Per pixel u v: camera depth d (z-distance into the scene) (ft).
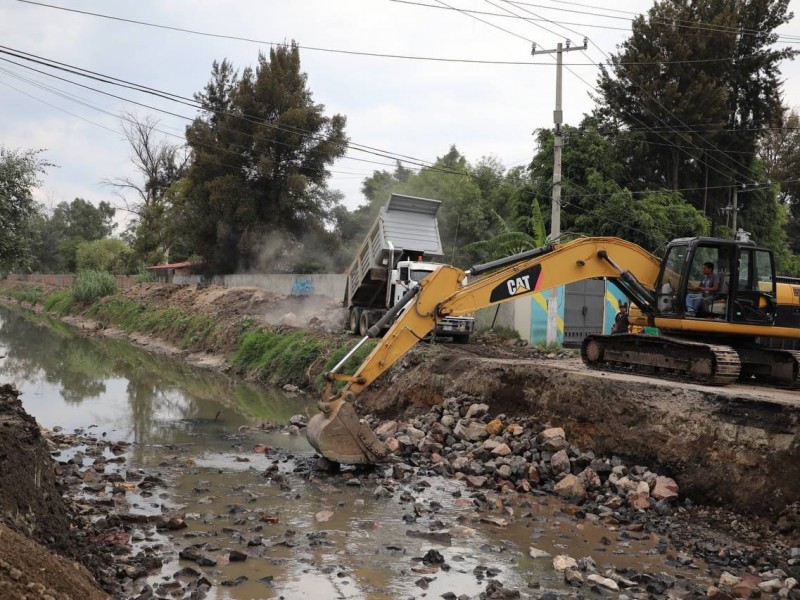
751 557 29.73
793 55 120.37
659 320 47.01
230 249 156.15
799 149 165.07
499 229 123.65
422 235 79.51
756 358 46.39
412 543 30.78
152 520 32.24
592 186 102.22
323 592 25.21
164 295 148.97
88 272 189.37
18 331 138.10
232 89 156.04
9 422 29.19
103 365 92.73
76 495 35.12
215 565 27.32
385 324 42.98
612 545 31.60
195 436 52.03
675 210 102.22
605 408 42.60
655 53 115.14
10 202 66.54
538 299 79.20
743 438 34.99
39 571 17.93
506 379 50.93
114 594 23.72
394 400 59.57
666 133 114.11
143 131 214.69
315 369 74.69
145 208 215.31
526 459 42.34
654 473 38.14
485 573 27.55
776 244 130.82
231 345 98.84
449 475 42.45
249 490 38.01
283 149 145.89
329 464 41.73
